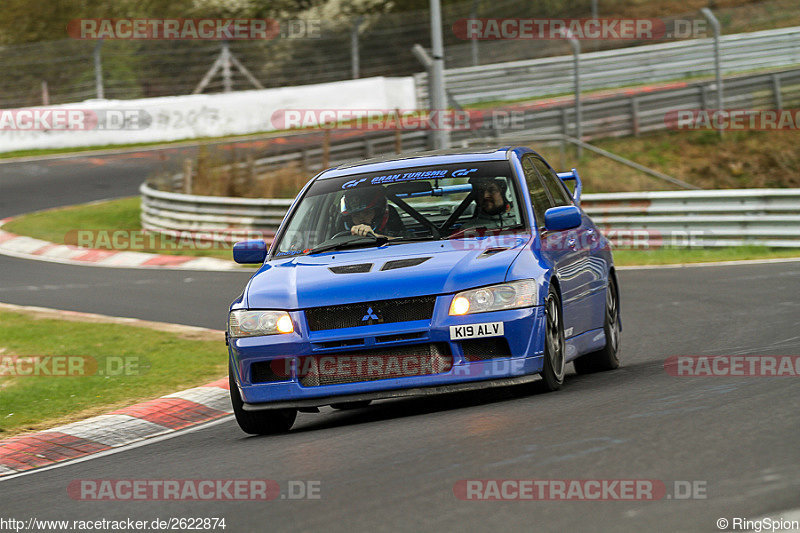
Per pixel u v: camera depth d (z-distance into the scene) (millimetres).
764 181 96000
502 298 23875
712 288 49562
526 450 18422
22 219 91750
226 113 125375
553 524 14070
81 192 102375
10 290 62906
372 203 27406
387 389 23828
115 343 44062
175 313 52188
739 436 17969
